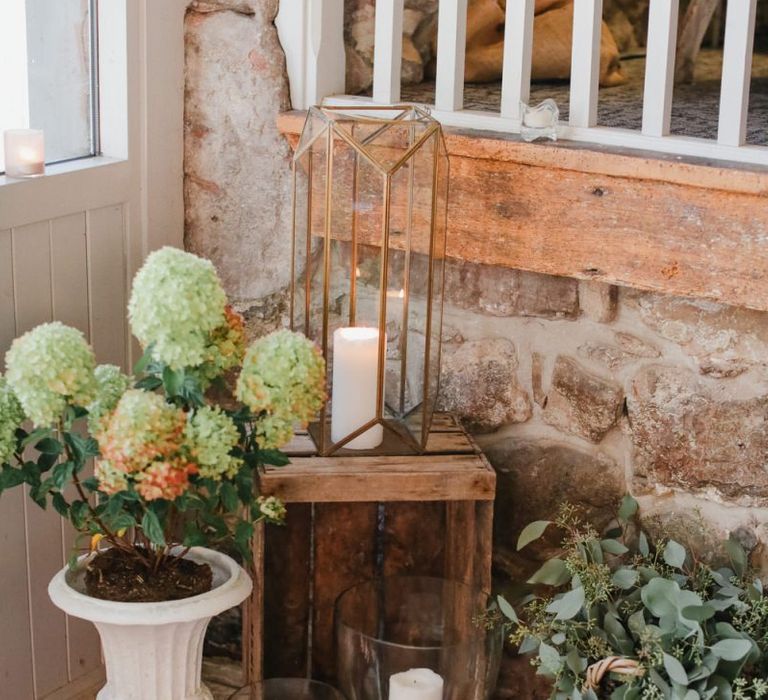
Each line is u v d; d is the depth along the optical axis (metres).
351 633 2.01
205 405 1.75
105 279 2.24
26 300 2.07
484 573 2.08
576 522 2.08
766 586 2.02
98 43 2.19
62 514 1.81
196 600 1.81
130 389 1.81
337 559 2.27
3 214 1.98
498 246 2.04
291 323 2.10
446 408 2.25
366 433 2.03
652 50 1.92
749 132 2.31
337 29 2.26
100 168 2.16
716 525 2.05
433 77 2.64
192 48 2.28
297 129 2.20
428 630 2.22
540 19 2.70
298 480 1.94
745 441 1.99
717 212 1.83
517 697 2.30
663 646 1.86
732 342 1.96
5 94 2.03
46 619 2.25
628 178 1.89
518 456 2.21
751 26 1.85
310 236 2.00
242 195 2.31
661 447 2.06
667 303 2.00
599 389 2.10
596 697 1.87
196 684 1.94
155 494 1.63
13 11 2.02
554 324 2.12
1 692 2.17
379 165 1.88
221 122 2.29
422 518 2.25
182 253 1.71
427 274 1.95
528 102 2.09
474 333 2.20
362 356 1.98
